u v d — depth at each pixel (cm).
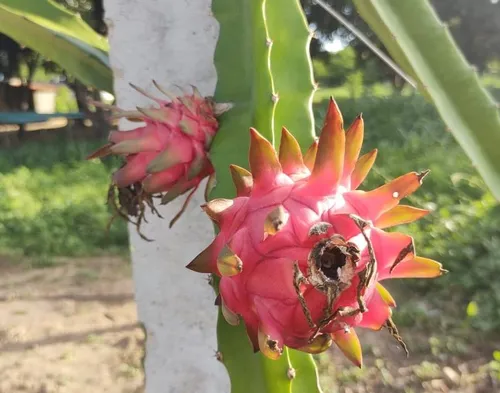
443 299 207
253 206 35
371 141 400
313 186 35
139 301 63
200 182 56
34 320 218
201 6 58
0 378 179
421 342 184
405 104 443
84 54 64
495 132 44
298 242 33
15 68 717
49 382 178
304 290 32
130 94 60
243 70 51
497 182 44
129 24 59
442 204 262
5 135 635
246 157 48
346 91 616
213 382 63
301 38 51
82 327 213
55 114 619
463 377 167
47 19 63
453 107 44
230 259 33
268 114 47
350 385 167
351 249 31
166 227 61
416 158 333
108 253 290
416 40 45
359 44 636
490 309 191
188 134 48
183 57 59
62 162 495
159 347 63
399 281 220
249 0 49
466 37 524
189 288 62
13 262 276
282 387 44
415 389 163
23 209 334
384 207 35
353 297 31
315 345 33
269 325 33
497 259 208
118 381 178
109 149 50
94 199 351
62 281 255
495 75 546
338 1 539
